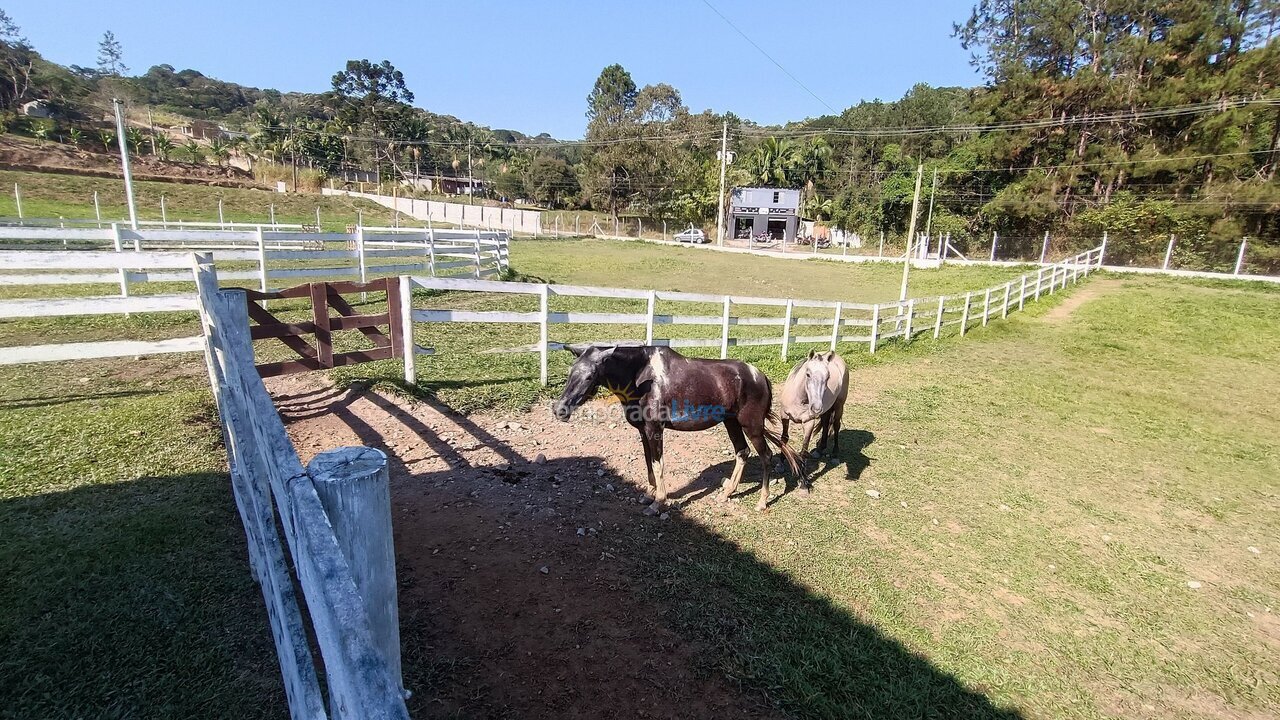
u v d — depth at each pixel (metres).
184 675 2.78
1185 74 31.78
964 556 5.03
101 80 75.06
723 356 10.36
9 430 5.13
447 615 3.61
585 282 21.42
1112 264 31.92
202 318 5.02
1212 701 3.63
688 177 60.31
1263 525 6.04
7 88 64.25
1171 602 4.61
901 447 7.49
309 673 1.87
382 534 1.70
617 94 70.00
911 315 13.60
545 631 3.57
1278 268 27.34
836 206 53.59
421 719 2.84
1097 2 36.19
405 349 7.16
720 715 3.08
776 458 6.81
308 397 6.78
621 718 3.00
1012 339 15.25
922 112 57.47
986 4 41.44
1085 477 6.96
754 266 32.28
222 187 44.94
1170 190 32.09
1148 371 12.59
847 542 5.05
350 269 13.34
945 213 39.66
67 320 9.11
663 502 5.23
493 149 86.81
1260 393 11.31
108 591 3.25
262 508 2.68
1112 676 3.76
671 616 3.82
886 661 3.62
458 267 16.50
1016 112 37.06
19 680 2.65
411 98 103.81
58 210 29.36
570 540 4.60
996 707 3.38
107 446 4.95
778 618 3.91
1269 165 30.42
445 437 6.23
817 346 12.51
